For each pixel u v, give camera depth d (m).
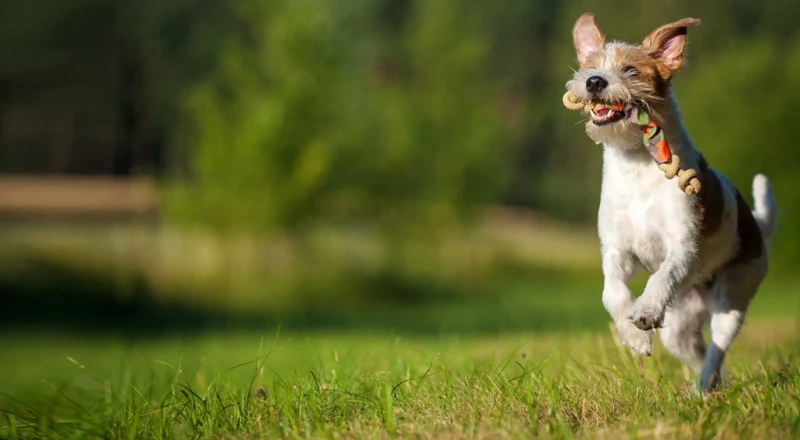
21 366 11.19
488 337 13.69
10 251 22.67
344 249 26.75
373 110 30.17
